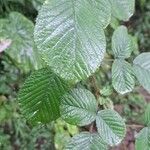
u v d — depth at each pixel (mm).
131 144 520
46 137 476
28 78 182
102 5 154
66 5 147
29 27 435
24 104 183
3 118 456
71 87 184
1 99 461
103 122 188
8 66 474
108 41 500
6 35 417
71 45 145
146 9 718
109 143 184
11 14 437
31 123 188
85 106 188
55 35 145
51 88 183
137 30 698
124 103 566
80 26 146
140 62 206
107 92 217
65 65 145
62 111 186
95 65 146
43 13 146
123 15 211
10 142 473
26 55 424
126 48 204
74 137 184
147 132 198
